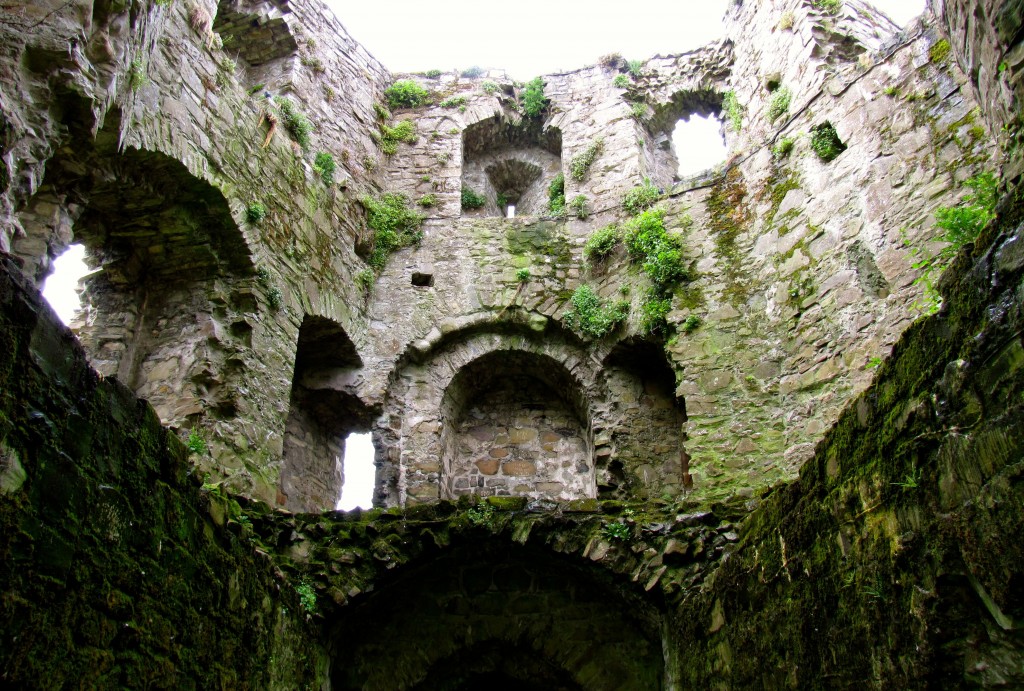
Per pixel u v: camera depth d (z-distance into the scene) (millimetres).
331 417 9742
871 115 8258
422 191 11289
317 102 10555
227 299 7695
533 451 10086
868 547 3512
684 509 6395
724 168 9789
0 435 2623
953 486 2980
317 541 6426
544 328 9938
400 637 6633
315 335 9227
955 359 3070
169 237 7512
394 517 6570
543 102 12312
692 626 5586
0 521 2604
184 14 7672
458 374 9969
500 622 6688
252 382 7535
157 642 3539
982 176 5934
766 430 7945
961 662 2924
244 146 8156
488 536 6422
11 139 4047
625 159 11188
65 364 2992
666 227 9805
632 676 6387
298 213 8906
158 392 7203
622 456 9109
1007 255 2814
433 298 10250
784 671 4129
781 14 10102
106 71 4727
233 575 4410
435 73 12578
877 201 7824
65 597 2930
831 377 7602
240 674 4414
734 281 8938
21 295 2758
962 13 4559
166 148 6949
